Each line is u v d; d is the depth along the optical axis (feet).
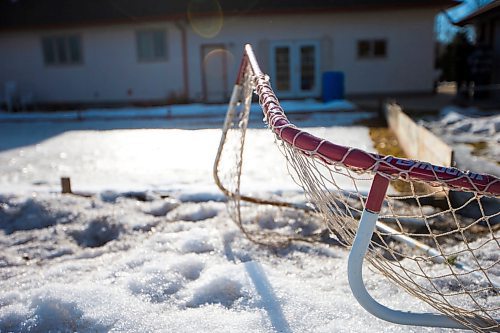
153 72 54.60
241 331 7.04
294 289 8.37
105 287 8.61
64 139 30.71
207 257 10.16
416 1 49.26
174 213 13.34
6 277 9.93
